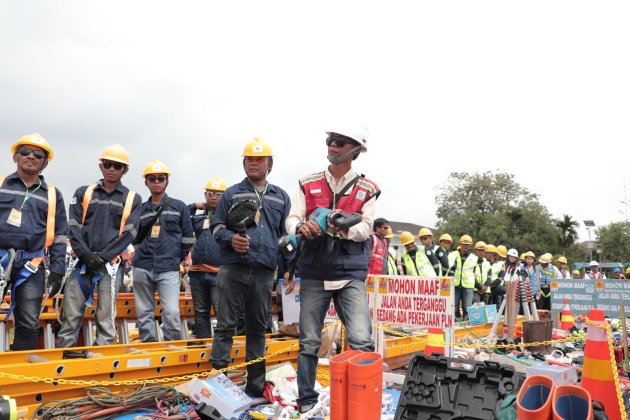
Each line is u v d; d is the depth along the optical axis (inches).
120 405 181.8
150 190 277.9
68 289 229.6
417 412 139.3
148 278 273.4
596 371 159.5
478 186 2503.7
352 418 137.1
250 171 202.8
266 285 199.2
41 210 209.6
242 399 179.6
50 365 177.9
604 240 2539.4
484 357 319.9
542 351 352.5
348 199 177.8
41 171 214.7
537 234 2341.3
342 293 178.1
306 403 178.5
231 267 194.7
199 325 281.6
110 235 236.1
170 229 275.9
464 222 2377.0
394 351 295.9
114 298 240.4
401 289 251.3
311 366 179.3
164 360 216.1
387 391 220.5
